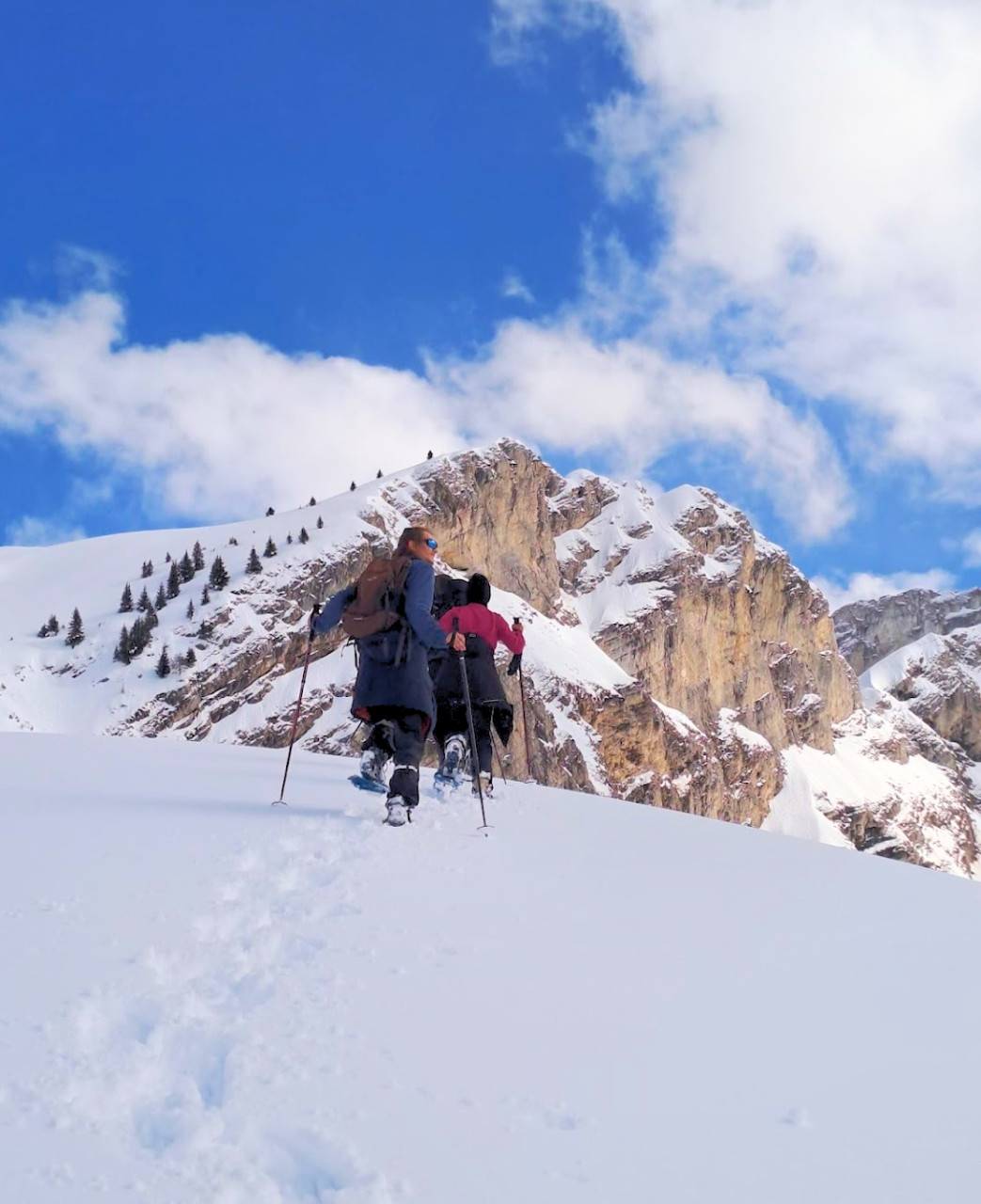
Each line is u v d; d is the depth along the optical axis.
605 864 6.05
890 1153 2.71
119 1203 2.15
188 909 4.32
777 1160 2.62
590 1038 3.30
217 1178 2.29
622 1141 2.63
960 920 5.40
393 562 7.06
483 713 8.77
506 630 9.00
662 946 4.43
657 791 149.00
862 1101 3.03
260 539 174.25
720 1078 3.10
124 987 3.32
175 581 161.75
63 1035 2.93
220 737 132.38
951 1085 3.21
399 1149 2.47
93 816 6.55
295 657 144.88
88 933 3.89
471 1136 2.57
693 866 6.23
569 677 148.75
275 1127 2.53
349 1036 3.09
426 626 6.87
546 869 5.74
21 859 5.16
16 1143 2.34
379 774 6.87
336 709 133.50
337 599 7.23
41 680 143.75
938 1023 3.78
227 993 3.38
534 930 4.45
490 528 197.00
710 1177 2.50
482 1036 3.21
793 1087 3.09
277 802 7.36
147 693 137.38
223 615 148.75
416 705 6.82
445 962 3.87
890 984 4.21
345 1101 2.68
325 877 5.11
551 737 134.75
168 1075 2.80
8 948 3.65
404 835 6.38
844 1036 3.57
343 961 3.78
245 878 4.96
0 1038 2.88
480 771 8.61
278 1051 2.94
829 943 4.76
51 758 10.12
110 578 180.25
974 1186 2.56
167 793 7.87
